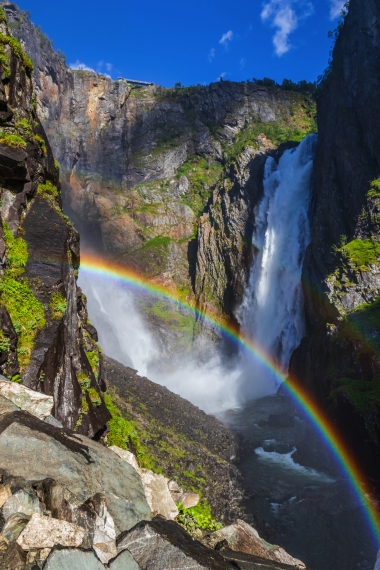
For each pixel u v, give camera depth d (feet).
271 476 88.28
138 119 350.64
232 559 22.90
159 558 17.42
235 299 222.89
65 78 339.77
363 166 147.84
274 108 361.10
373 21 159.94
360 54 162.40
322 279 150.10
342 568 59.82
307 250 164.45
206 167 333.62
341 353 115.44
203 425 95.61
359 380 103.55
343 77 168.86
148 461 50.37
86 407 37.83
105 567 15.56
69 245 42.52
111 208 296.71
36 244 39.11
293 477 88.48
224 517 62.69
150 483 29.58
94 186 307.99
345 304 130.31
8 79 41.78
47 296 36.76
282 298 195.52
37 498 17.65
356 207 147.33
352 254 136.98
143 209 297.12
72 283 40.98
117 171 328.90
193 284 258.16
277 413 138.31
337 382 107.04
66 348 37.73
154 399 96.53
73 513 17.28
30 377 32.07
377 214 137.39
